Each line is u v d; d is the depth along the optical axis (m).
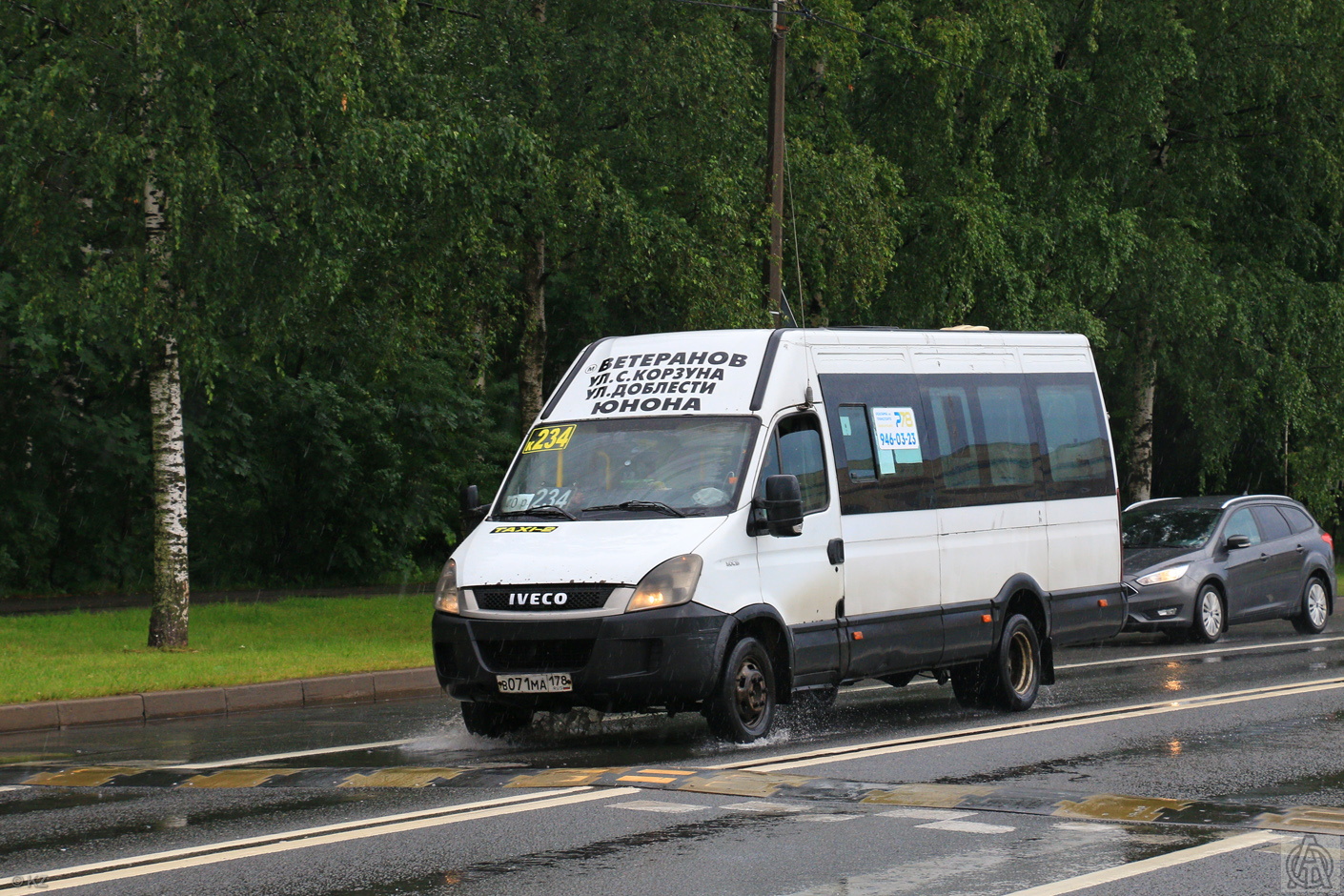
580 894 17.16
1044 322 81.44
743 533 28.81
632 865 18.52
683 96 63.38
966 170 80.94
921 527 33.16
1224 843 19.72
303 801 23.06
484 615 27.97
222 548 94.75
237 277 46.97
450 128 52.97
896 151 81.62
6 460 83.94
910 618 32.47
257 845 19.83
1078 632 37.47
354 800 23.06
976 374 35.91
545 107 63.03
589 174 61.22
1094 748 27.83
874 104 83.12
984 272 79.62
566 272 71.81
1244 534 56.28
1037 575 36.41
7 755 29.31
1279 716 32.25
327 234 47.31
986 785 23.91
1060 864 18.56
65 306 47.12
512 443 101.69
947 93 78.62
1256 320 92.44
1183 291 88.88
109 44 45.44
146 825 21.28
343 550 96.25
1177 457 112.31
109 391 86.62
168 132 44.66
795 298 73.31
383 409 95.44
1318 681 38.97
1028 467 36.69
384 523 96.25
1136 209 89.12
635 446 30.45
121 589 88.06
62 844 20.11
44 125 44.28
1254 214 98.25
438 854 19.20
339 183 47.12
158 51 44.00
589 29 65.94
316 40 46.91
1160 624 52.28
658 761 26.69
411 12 62.38
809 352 31.78
